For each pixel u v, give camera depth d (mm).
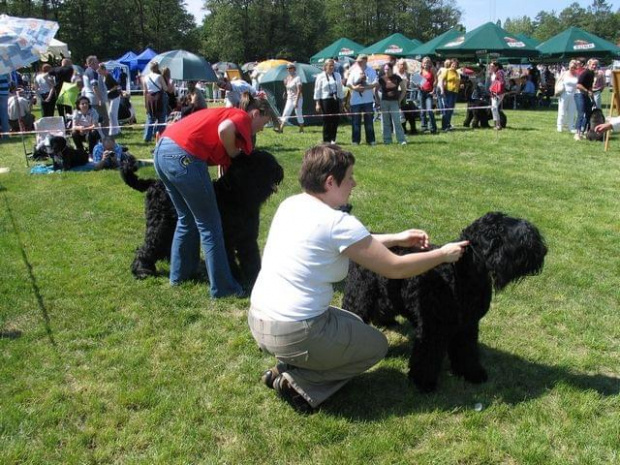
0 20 12969
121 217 6641
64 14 57688
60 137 9508
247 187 4367
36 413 2982
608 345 3729
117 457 2693
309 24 64250
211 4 63562
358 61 11734
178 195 4309
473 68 25969
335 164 2756
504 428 2896
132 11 62156
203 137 3998
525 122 16703
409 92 16500
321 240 2691
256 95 4754
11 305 4301
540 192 7793
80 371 3408
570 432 2826
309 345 2791
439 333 3062
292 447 2742
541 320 4078
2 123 13742
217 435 2854
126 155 4629
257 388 3266
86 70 12484
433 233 6008
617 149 11445
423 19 68562
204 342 3803
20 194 7816
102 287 4637
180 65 13289
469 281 2951
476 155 10781
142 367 3473
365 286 3346
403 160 10164
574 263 5145
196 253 4633
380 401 3121
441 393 3193
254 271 4734
